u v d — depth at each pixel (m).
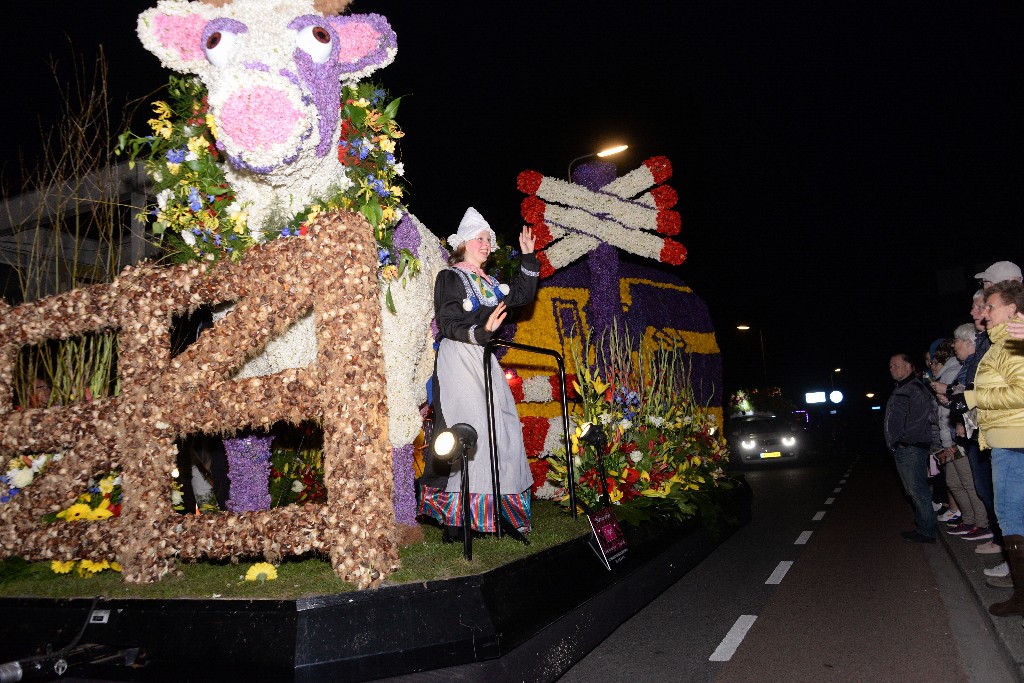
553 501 6.51
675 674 4.63
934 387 6.63
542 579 4.20
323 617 3.36
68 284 5.68
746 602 6.25
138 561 3.83
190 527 3.80
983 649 4.87
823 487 14.95
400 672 3.36
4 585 4.11
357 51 4.25
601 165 7.76
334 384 3.60
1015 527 4.98
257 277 3.80
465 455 4.07
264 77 3.68
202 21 4.05
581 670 4.77
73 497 4.13
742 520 9.62
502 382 4.97
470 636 3.50
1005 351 4.93
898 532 9.28
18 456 4.39
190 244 4.25
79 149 5.46
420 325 4.86
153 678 3.43
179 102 4.39
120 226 5.45
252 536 3.66
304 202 4.30
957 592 6.31
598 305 7.84
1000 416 5.00
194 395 3.84
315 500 5.97
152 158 4.42
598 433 5.66
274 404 3.71
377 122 4.45
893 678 4.43
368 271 3.67
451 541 4.75
